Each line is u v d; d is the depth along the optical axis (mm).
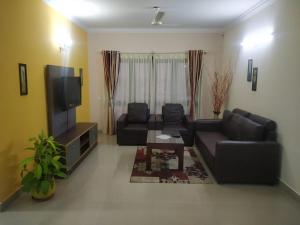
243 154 3246
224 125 4707
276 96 3389
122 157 4395
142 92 6133
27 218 2494
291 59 3021
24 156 3049
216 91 5715
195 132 5031
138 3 3791
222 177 3301
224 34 5852
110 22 5211
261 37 3848
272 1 3480
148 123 5270
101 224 2398
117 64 5973
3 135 2621
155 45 6000
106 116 6133
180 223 2426
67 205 2754
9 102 2717
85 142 4309
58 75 3895
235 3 3797
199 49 6004
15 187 2871
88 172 3701
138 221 2453
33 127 3266
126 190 3129
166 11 4285
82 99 5516
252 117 3891
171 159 4312
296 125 2920
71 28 4766
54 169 2916
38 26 3383
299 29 2855
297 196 2887
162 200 2885
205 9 4148
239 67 4887
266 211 2662
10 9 2707
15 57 2818
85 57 5789
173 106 5676
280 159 3270
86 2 3725
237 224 2420
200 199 2916
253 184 3330
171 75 6066
